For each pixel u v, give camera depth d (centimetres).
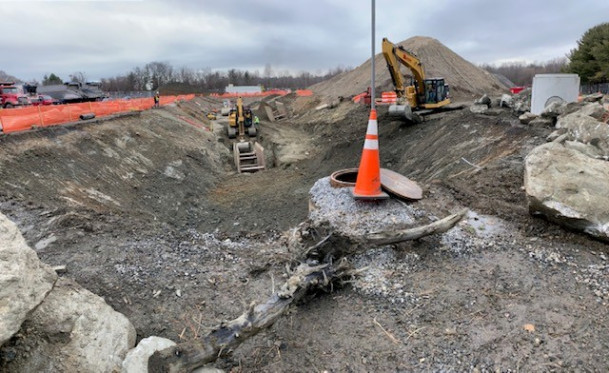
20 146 1024
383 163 1558
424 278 404
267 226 1088
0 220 277
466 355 299
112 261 452
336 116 2581
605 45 3159
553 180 464
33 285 267
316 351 324
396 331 334
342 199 553
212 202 1345
